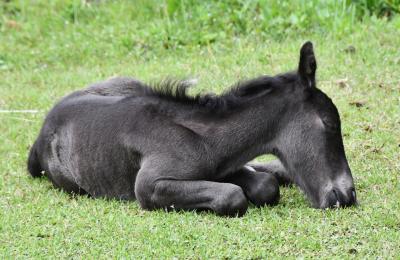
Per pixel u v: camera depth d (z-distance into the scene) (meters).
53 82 18.02
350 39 17.47
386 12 18.97
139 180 10.86
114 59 19.09
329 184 10.48
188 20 19.66
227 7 19.77
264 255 9.16
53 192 12.27
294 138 10.66
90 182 11.84
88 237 9.97
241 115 10.87
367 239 9.53
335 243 9.46
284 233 9.71
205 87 15.97
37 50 20.36
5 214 10.96
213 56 17.67
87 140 11.76
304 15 18.58
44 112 16.17
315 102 10.66
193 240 9.65
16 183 12.70
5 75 19.23
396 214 10.23
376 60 16.36
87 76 18.03
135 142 11.18
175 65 17.66
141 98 11.63
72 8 21.72
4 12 22.69
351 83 15.52
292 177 10.81
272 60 16.94
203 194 10.48
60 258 9.38
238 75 16.39
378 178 11.80
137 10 21.05
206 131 10.91
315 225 9.94
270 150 10.89
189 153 10.80
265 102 10.83
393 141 13.27
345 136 13.61
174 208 10.65
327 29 18.30
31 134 15.07
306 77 10.66
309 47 10.58
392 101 14.73
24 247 9.73
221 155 10.83
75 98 12.55
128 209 11.05
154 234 9.84
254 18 18.95
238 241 9.55
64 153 12.16
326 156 10.54
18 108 16.59
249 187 10.95
